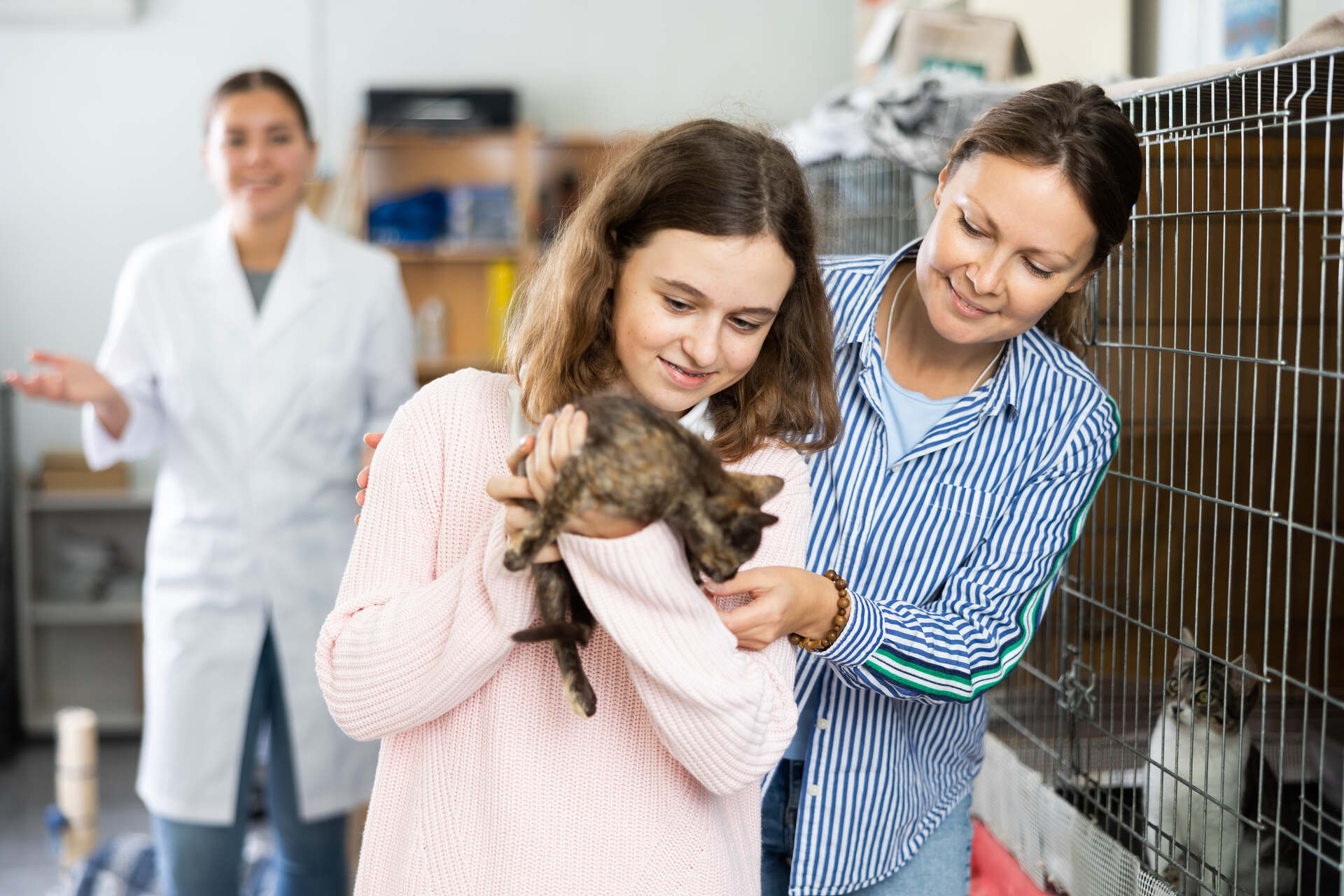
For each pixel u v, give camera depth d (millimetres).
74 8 4805
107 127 4934
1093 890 1741
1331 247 1961
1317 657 2061
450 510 1211
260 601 2643
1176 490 1602
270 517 2652
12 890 3328
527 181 4934
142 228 4980
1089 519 2010
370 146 5070
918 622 1336
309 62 5070
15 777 4238
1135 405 1970
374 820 1219
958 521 1496
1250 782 1693
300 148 2754
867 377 1509
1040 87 1354
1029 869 1984
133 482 4938
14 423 4895
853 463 1512
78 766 3025
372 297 2848
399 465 1216
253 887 3004
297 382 2689
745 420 1245
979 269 1314
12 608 4547
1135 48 3342
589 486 951
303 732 2652
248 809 2693
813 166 2918
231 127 2670
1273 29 2779
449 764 1169
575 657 1011
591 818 1131
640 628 1000
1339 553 2047
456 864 1143
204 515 2645
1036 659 2207
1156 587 2016
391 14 5105
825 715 1478
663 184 1079
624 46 5230
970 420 1488
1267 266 1944
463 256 4984
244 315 2701
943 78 2465
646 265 1094
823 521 1514
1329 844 1675
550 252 1256
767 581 1142
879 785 1495
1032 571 1489
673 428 993
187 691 2615
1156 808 1737
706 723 1039
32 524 4859
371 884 1206
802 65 5297
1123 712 1785
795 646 1397
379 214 4957
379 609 1151
